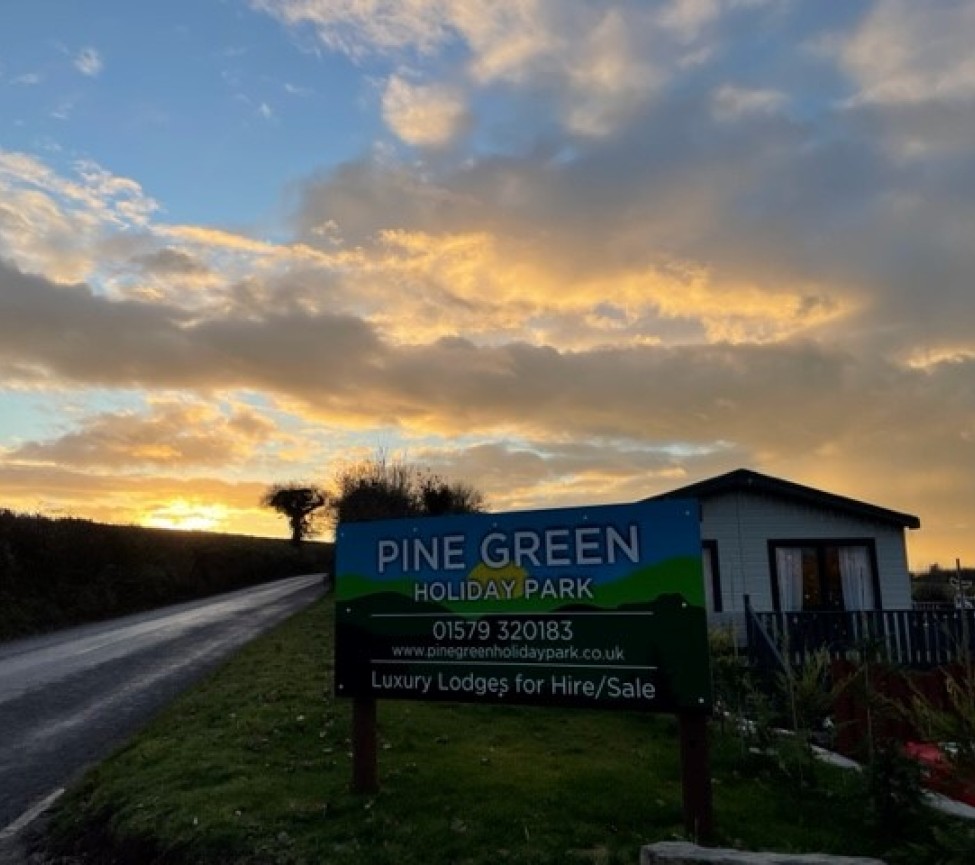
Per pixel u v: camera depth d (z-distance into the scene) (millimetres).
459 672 6887
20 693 14188
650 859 4758
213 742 8781
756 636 14359
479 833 5887
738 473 19438
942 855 4762
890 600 19141
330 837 5945
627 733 9156
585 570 6586
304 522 60094
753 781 7453
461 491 42688
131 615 29297
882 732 7738
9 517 29141
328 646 16891
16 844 7090
